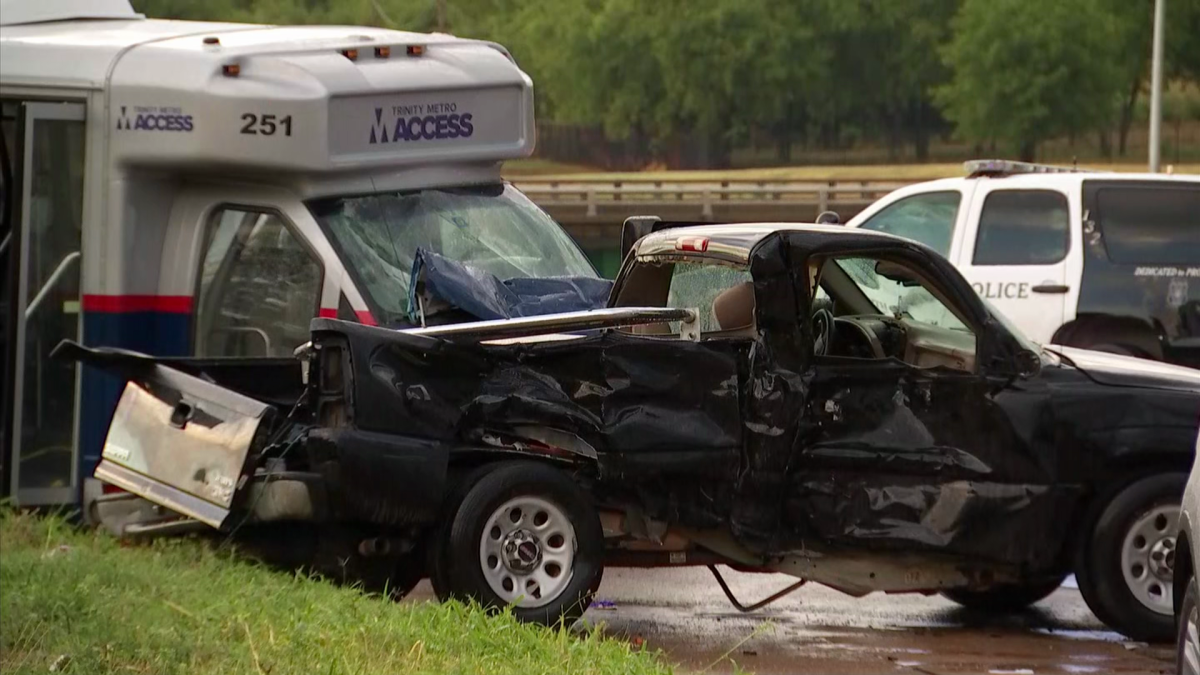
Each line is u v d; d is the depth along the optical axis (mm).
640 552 29141
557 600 27562
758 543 28750
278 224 36094
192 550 29422
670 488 28469
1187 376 29984
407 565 29422
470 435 27906
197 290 36875
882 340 30094
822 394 28859
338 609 25375
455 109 38000
